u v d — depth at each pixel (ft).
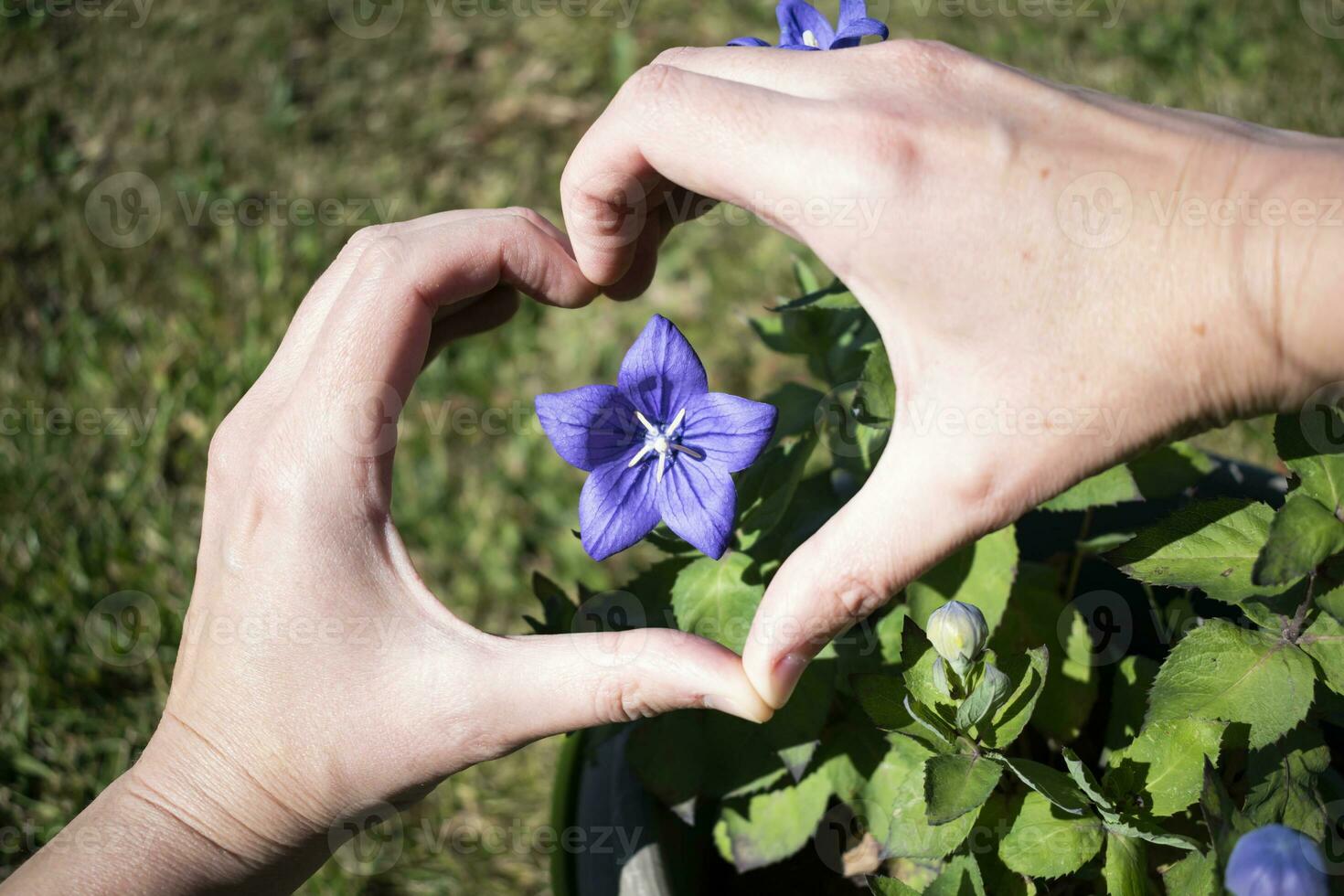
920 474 1.28
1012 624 1.56
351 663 1.43
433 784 1.45
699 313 2.81
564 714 1.39
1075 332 1.25
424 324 1.52
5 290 2.95
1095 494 1.48
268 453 1.47
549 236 1.60
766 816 1.53
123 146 3.23
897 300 1.29
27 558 2.50
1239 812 1.28
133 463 2.64
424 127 3.22
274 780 1.44
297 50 3.41
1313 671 1.31
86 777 2.25
